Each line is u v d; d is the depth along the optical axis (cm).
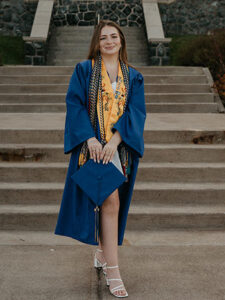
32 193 400
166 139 490
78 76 253
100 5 1441
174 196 405
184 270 277
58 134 482
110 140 240
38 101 738
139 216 374
